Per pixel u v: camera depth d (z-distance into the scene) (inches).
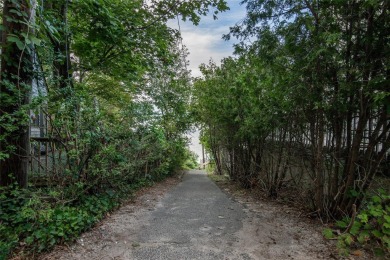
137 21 222.5
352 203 129.9
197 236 124.1
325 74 127.8
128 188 216.8
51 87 138.8
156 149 299.3
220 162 436.1
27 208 112.0
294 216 158.1
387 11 106.6
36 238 106.5
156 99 376.2
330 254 102.6
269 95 183.2
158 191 252.7
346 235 107.0
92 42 229.8
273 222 146.6
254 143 251.1
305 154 168.1
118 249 107.7
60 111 134.4
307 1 126.5
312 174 159.3
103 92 320.8
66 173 144.3
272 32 145.3
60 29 167.2
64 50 181.6
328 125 142.9
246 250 107.9
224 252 105.8
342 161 137.0
